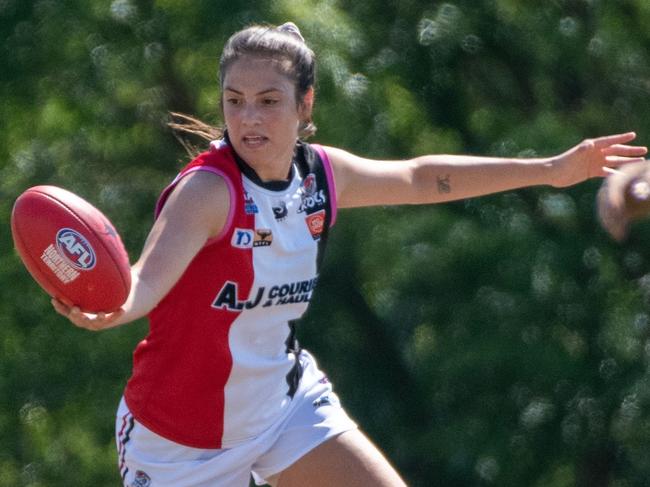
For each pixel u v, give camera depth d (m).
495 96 42.78
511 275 39.12
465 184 16.59
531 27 40.62
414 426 44.66
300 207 15.19
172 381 15.12
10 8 41.31
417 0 41.50
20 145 42.03
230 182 14.46
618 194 12.11
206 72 36.72
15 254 42.62
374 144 38.03
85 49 40.22
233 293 14.71
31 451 43.53
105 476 42.94
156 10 39.44
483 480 42.06
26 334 43.12
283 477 15.71
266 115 14.49
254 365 15.15
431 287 40.84
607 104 41.28
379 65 39.75
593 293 39.28
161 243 13.98
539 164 16.62
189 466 15.36
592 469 41.34
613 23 40.09
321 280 44.34
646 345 39.59
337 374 44.94
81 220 13.46
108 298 13.39
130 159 42.47
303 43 14.98
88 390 42.56
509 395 40.75
